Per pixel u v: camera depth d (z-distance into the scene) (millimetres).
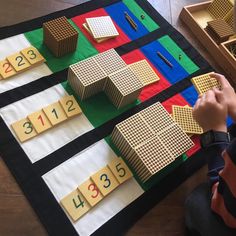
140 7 1471
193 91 1308
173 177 1113
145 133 1041
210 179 912
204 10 1557
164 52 1379
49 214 963
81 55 1274
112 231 980
